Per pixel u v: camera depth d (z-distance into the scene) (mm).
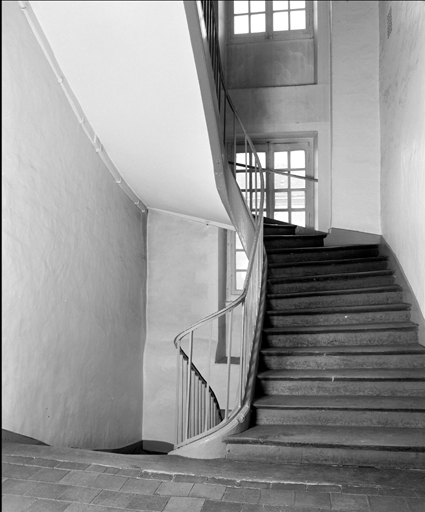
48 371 4371
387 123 6848
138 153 5301
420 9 5086
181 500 2979
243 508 2881
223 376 7215
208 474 3385
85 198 5121
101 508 2861
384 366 4738
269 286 6062
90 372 5340
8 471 3322
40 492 3039
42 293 4238
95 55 3955
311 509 2869
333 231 7531
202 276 7426
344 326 5230
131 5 3426
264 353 4863
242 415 3988
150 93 4285
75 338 4926
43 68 4051
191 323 7387
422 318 4945
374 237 7387
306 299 5789
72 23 3693
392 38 6574
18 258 3859
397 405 4070
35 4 3580
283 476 3367
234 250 8039
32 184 4047
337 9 7848
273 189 8609
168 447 7141
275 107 8320
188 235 7508
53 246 4422
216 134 4730
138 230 7137
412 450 3572
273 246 7090
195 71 3973
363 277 6094
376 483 3250
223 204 5758
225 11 8867
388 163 6738
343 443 3648
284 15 8727
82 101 4543
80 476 3287
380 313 5410
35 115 4023
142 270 7320
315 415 4125
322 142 8117
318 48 8273
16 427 3900
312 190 8508
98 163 5395
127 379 6617
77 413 5000
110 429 5973
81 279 5059
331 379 4465
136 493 3062
